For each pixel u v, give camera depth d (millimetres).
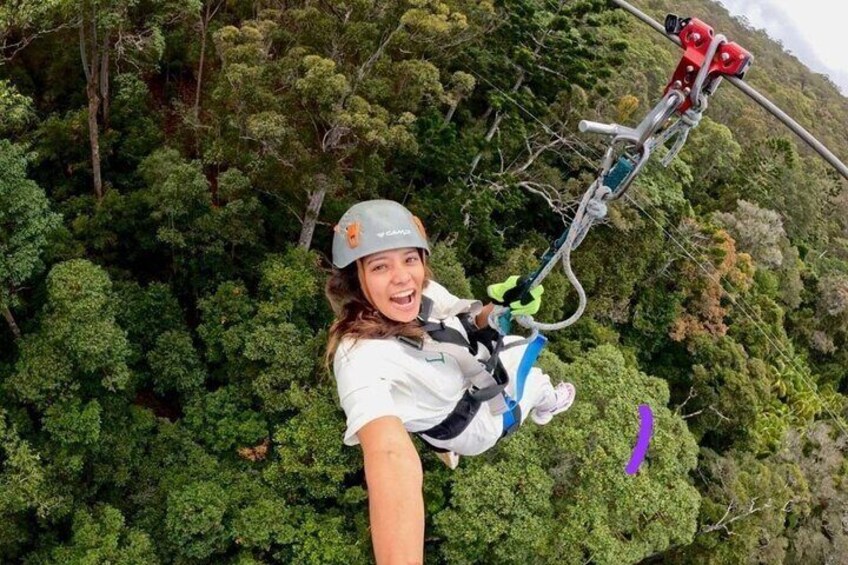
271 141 18219
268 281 20188
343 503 18859
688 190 42594
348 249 2875
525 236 28969
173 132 25969
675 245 31422
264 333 19203
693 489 21578
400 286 2830
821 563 28562
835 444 33719
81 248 20250
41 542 17703
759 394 30516
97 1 18328
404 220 2904
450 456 3723
